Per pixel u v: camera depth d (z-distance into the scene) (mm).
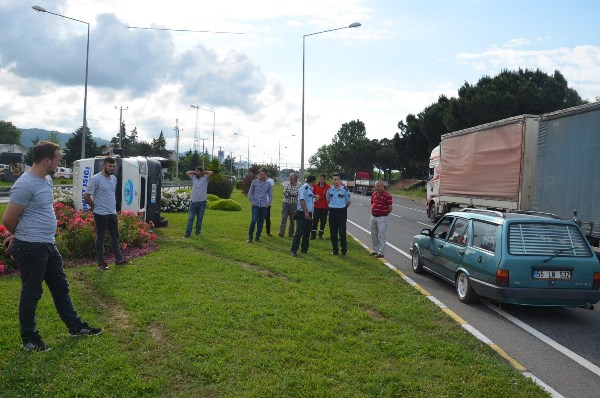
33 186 4719
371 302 7141
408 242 14938
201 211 13102
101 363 4512
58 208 10953
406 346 5312
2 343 4848
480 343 5676
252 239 12797
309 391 4164
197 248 11039
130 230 10344
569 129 11203
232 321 5797
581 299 6828
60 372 4309
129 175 13070
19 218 4719
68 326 5152
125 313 6027
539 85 38594
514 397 4242
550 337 6180
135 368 4473
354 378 4469
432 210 22531
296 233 10914
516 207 13891
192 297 6738
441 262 8703
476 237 7750
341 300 7094
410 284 8648
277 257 10320
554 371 5055
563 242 7047
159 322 5688
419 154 54969
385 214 11547
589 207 10398
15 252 4727
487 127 15891
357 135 115500
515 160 13984
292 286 7750
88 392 3980
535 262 6816
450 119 39281
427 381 4480
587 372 5051
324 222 14477
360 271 9492
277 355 4867
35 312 5262
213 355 4812
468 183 17453
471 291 7547
